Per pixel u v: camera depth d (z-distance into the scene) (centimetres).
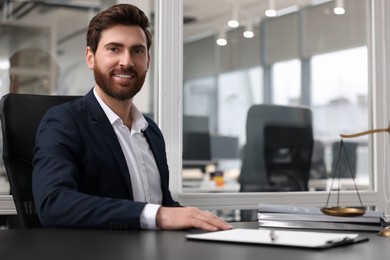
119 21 199
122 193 185
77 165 180
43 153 172
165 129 269
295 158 308
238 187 298
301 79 322
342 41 324
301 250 110
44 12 267
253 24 320
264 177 304
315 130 315
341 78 323
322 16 327
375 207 310
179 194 272
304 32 325
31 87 262
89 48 206
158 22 274
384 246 119
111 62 199
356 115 319
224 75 309
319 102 320
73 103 193
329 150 314
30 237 128
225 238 122
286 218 157
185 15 296
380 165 309
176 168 272
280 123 311
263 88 319
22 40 262
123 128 203
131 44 199
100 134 186
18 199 183
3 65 258
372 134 314
